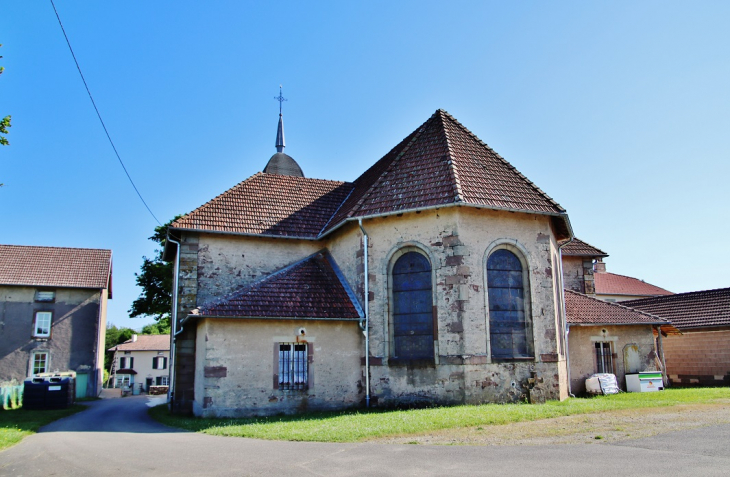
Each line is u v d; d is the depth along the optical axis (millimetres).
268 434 11367
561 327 19203
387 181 18047
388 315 16781
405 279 16828
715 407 13742
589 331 22031
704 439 9211
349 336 17234
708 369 26703
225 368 15898
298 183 23453
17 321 34875
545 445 9133
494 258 16484
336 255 19562
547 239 17141
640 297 43094
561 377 16688
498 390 15484
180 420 15625
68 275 36531
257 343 16344
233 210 20312
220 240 19422
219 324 16109
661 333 25578
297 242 20328
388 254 17016
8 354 34250
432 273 16156
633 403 14891
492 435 10305
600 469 7285
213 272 19078
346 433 10812
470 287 15758
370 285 17203
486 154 18594
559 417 12586
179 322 18094
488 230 16375
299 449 9578
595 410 13531
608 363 22172
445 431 10883
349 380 16984
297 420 14102
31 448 11320
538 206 16875
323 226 21031
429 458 8359
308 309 16953
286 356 16672
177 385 17812
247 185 22094
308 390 16531
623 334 22484
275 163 30172
